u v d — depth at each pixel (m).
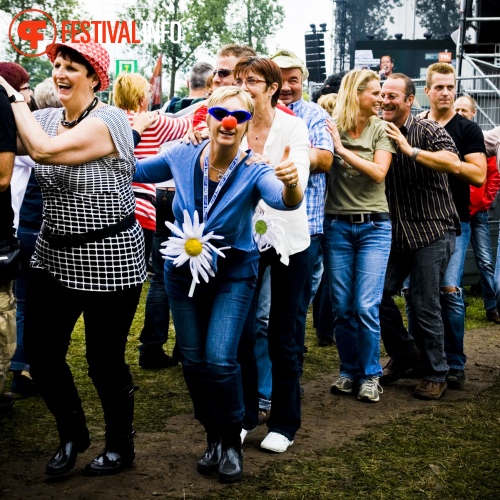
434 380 5.14
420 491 3.65
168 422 4.54
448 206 5.18
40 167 3.44
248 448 4.14
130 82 5.27
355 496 3.58
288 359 4.09
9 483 3.63
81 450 3.73
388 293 5.34
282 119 4.07
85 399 4.92
